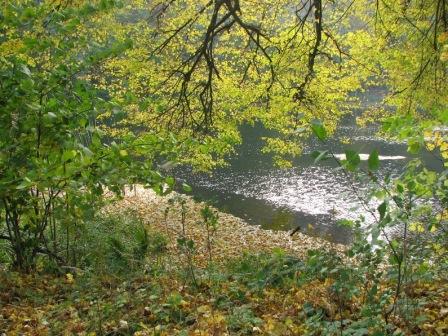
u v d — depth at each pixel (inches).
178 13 480.7
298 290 184.2
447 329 133.1
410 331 130.2
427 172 128.4
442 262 195.0
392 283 181.2
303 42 432.1
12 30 186.2
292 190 898.7
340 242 617.6
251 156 1163.3
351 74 445.4
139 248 296.8
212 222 223.3
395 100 412.8
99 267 219.6
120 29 399.5
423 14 382.3
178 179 994.7
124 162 185.3
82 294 193.3
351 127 1368.1
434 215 168.7
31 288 214.5
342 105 492.7
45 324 169.0
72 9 190.1
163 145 196.4
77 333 158.2
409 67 389.7
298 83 460.8
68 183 171.5
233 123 465.4
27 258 241.8
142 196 807.1
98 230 434.6
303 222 722.2
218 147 442.9
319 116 449.1
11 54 185.9
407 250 160.9
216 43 526.6
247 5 458.9
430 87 384.5
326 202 818.2
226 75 481.1
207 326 150.6
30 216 233.8
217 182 965.8
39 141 173.6
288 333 141.7
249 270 227.9
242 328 150.4
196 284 205.9
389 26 397.4
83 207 194.4
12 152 179.5
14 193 180.1
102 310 171.3
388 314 140.1
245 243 559.5
